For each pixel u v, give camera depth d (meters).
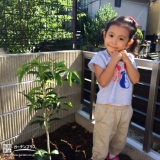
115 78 1.44
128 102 1.46
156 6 11.92
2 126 1.82
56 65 1.34
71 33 2.55
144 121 1.75
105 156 1.60
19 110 1.91
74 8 2.40
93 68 1.50
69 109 2.38
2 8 2.43
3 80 1.73
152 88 1.53
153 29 12.28
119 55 1.36
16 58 1.77
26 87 1.89
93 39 8.08
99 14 8.77
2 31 2.26
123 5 10.91
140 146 1.76
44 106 1.56
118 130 1.58
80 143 2.04
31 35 2.42
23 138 2.01
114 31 1.34
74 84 2.34
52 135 2.19
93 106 2.19
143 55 8.37
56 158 1.78
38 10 2.69
